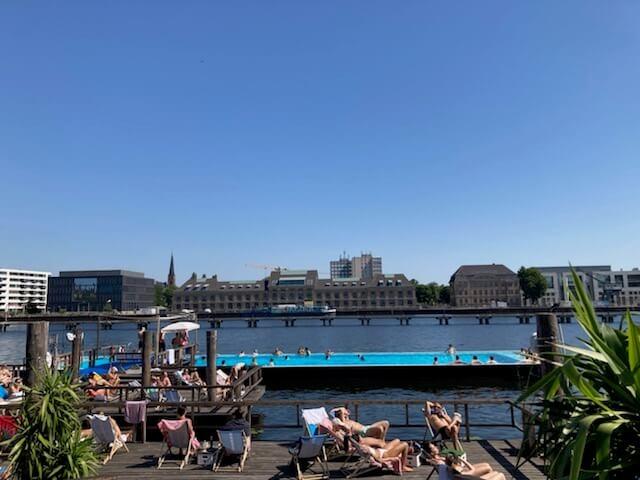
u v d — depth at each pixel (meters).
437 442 10.93
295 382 29.27
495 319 146.00
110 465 10.14
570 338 57.31
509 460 10.04
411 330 95.50
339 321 143.12
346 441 10.46
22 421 7.79
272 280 196.12
